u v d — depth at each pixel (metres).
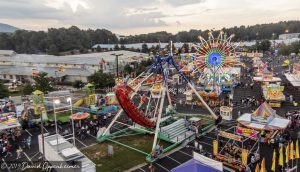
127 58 123.62
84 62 109.56
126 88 38.69
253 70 113.12
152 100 64.94
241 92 73.56
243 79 95.31
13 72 107.12
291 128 44.28
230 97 64.19
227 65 61.81
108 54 130.75
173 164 33.88
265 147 37.88
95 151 38.22
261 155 35.41
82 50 191.88
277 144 38.31
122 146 39.81
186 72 89.75
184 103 63.94
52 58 120.81
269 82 74.81
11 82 98.94
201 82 78.12
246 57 164.25
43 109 50.28
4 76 108.44
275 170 31.44
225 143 38.75
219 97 64.81
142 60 112.38
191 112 56.59
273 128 39.34
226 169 32.47
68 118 51.22
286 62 124.38
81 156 29.00
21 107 52.66
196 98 63.97
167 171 32.12
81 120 51.62
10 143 41.53
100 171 32.28
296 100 64.00
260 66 101.38
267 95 61.34
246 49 192.62
